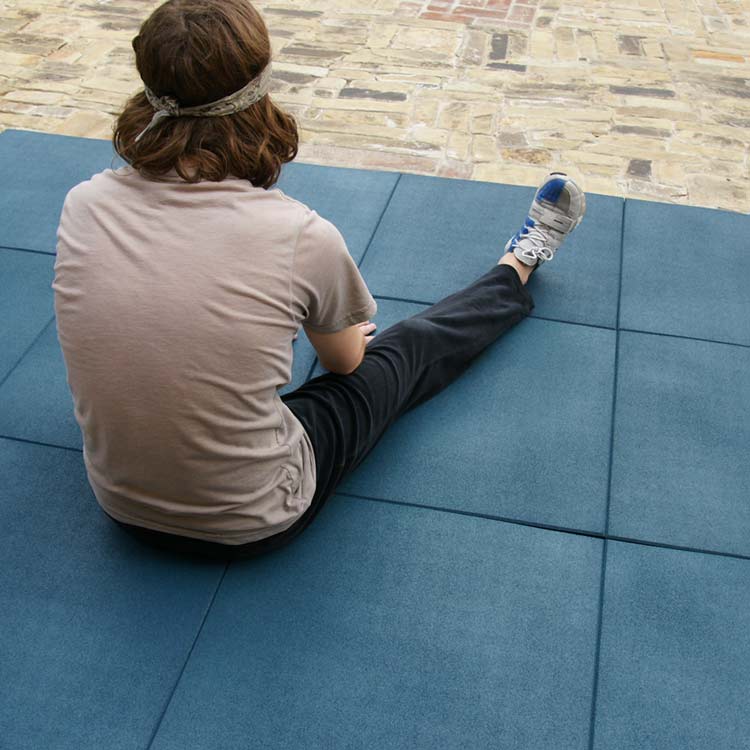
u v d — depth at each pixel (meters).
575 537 1.67
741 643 1.51
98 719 1.38
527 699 1.42
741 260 2.44
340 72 3.57
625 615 1.54
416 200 2.63
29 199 2.60
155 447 1.29
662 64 3.76
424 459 1.81
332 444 1.57
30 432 1.85
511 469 1.80
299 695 1.42
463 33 3.99
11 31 3.81
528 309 2.17
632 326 2.18
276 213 1.23
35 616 1.51
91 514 1.69
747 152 3.12
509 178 2.89
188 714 1.39
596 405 1.95
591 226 2.55
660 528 1.69
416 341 1.83
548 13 4.25
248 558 1.58
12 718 1.37
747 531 1.69
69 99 3.29
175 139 1.17
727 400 1.98
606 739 1.37
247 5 1.18
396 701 1.41
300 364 2.01
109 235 1.21
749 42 4.02
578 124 3.26
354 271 1.37
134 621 1.51
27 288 2.25
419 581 1.59
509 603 1.56
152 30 1.13
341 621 1.52
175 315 1.20
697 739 1.38
